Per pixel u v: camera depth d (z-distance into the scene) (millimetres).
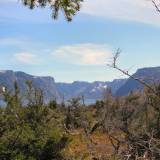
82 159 8828
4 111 10391
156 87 5086
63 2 9398
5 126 10188
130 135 5629
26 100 10648
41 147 9961
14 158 9625
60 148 10102
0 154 9656
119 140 5645
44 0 9438
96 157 5801
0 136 10133
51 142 10039
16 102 10477
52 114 10711
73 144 10234
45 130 10227
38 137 10141
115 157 5641
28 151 9984
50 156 10086
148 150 5316
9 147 9812
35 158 9859
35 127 10367
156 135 6363
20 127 10094
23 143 9922
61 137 10070
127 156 5492
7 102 10422
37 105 10602
